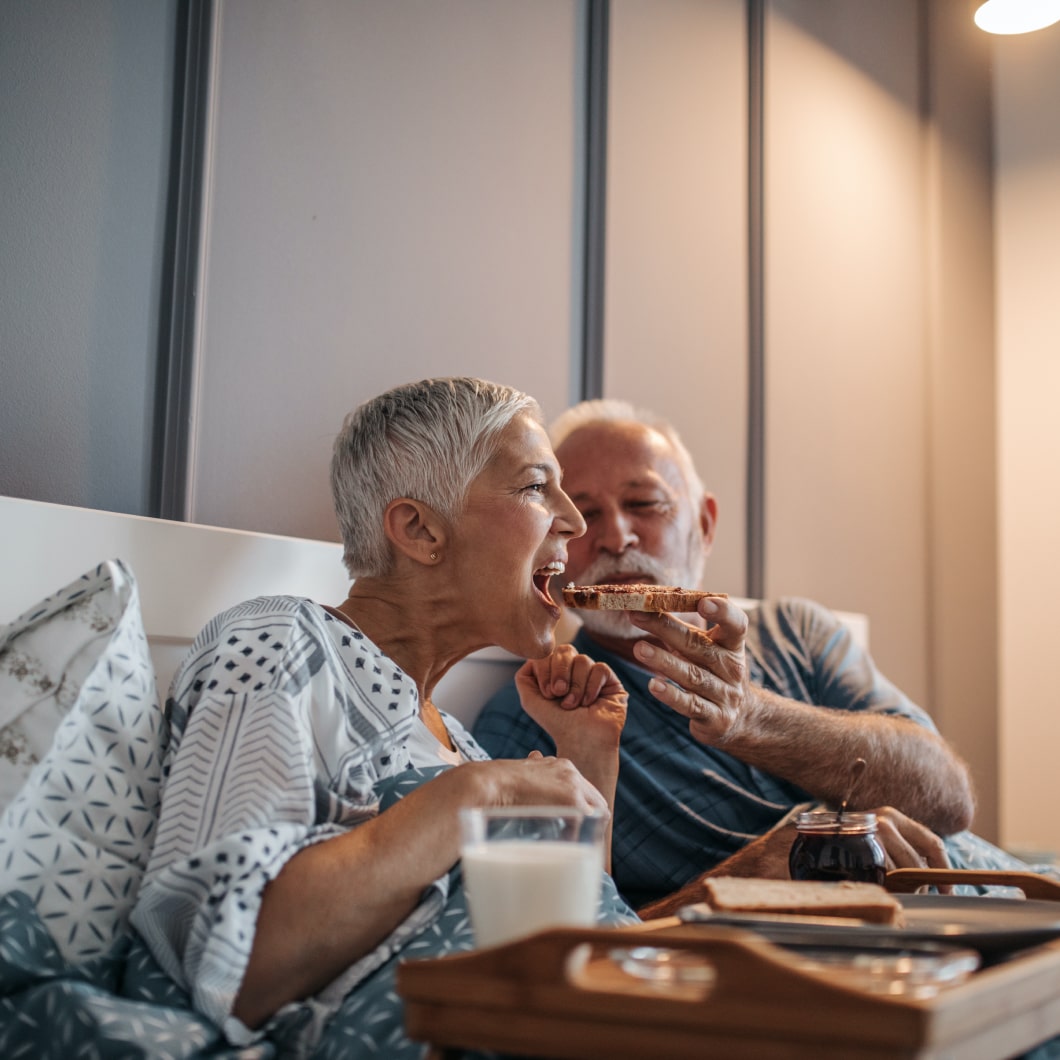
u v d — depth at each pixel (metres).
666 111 2.37
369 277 1.74
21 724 0.93
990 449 3.42
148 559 1.27
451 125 1.90
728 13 2.56
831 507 2.77
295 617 1.06
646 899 1.62
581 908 0.74
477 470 1.26
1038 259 3.48
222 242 1.54
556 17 2.12
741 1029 0.62
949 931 0.78
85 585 1.00
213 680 1.01
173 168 1.49
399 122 1.80
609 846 1.44
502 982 0.67
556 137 2.11
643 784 1.65
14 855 0.89
